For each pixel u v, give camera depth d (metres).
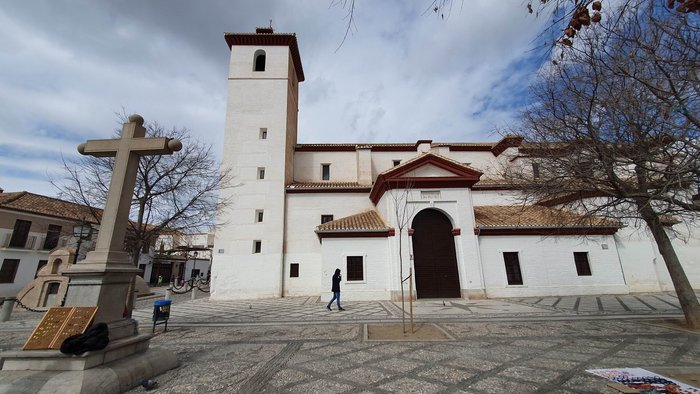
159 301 8.66
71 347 4.04
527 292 15.48
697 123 4.26
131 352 4.89
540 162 8.44
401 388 4.36
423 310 11.91
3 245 22.00
